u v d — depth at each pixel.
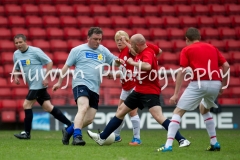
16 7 77.25
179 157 27.50
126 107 33.03
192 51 29.70
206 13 80.50
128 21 77.06
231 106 58.00
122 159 26.52
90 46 34.91
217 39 77.06
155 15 79.62
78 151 30.36
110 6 78.94
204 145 36.78
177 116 29.98
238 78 68.06
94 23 76.25
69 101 57.88
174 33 75.88
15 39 41.34
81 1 79.75
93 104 35.34
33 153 29.41
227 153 30.28
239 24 78.81
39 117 56.41
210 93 29.80
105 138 34.09
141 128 56.56
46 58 42.06
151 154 28.88
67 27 75.56
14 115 59.44
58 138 43.38
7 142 38.12
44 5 77.75
